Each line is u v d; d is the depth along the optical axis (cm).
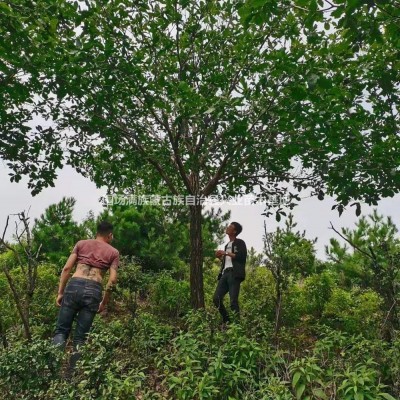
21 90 547
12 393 303
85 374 313
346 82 546
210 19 678
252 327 539
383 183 582
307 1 346
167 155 710
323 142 555
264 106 554
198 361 401
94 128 680
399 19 343
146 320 602
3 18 435
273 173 747
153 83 604
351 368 395
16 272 881
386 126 582
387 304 490
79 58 528
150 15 628
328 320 752
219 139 600
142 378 385
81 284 458
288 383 381
